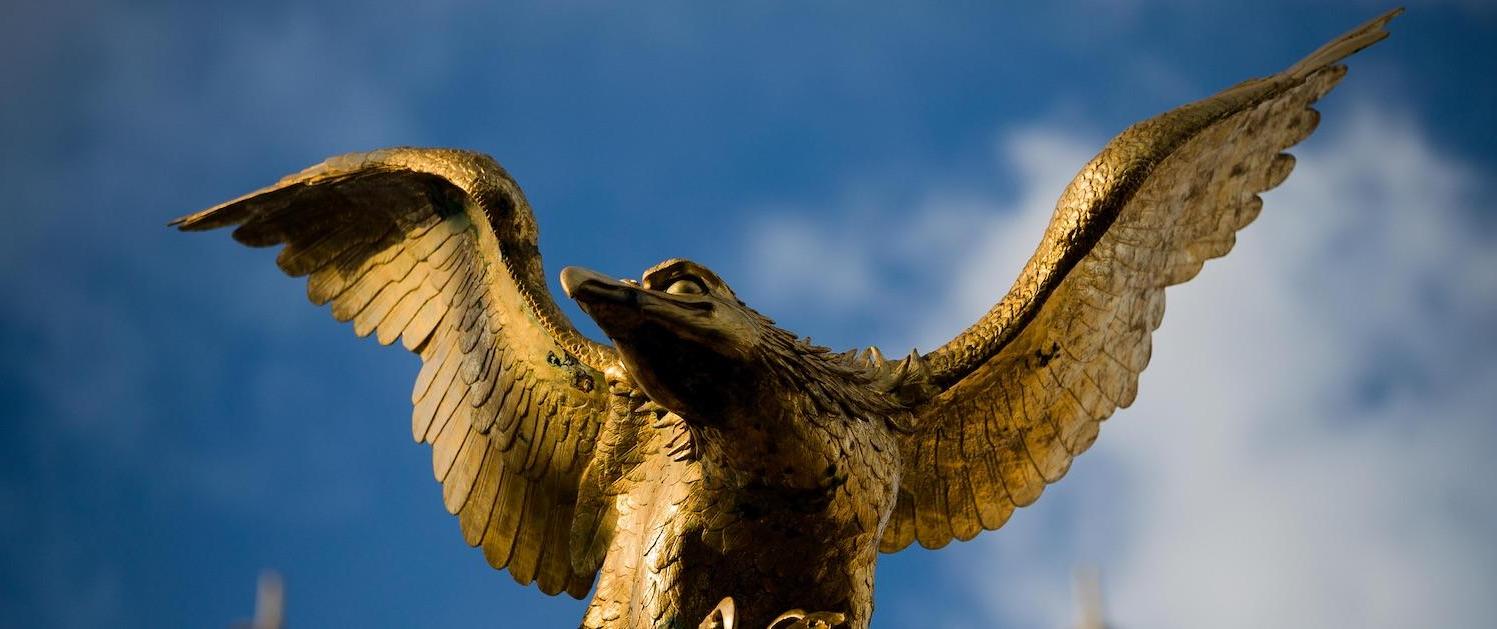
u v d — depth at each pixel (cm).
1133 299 1842
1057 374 1812
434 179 1872
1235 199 1931
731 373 1523
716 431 1548
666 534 1575
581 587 1745
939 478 1809
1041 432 1817
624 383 1709
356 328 1889
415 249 1889
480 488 1780
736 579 1563
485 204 1825
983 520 1817
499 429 1783
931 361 1747
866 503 1588
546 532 1753
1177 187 1862
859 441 1594
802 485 1552
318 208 1906
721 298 1530
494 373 1800
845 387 1612
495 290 1823
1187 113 1841
